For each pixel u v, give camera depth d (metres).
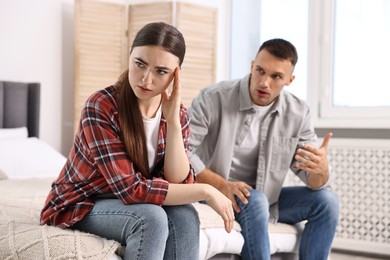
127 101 1.60
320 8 3.80
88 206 1.63
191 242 1.60
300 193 2.36
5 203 2.22
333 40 3.79
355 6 3.73
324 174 2.27
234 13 4.28
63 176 1.67
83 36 3.98
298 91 3.94
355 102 3.74
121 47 4.14
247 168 2.36
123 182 1.55
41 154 3.40
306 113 2.37
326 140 2.29
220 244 2.00
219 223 2.02
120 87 1.63
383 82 3.64
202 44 4.10
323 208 2.27
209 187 1.62
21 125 3.79
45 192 2.54
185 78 4.04
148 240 1.50
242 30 4.25
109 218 1.58
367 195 3.53
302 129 2.36
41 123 3.94
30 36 3.87
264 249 2.05
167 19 4.01
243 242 2.09
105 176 1.57
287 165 2.34
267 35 4.11
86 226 1.64
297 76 3.94
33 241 1.53
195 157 2.22
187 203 1.61
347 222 3.61
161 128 1.70
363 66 3.71
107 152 1.56
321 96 3.79
